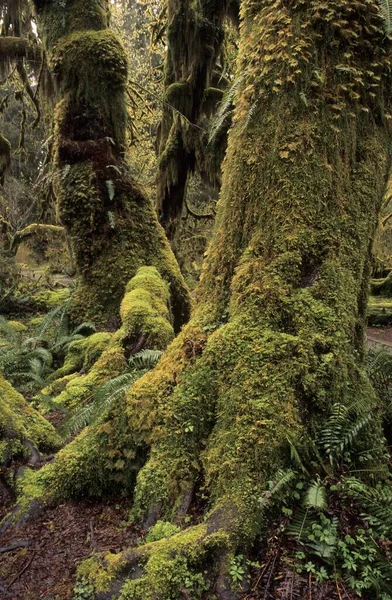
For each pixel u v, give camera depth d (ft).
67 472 8.84
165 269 20.21
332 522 6.70
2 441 10.08
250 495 6.97
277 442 7.37
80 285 19.83
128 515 8.13
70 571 6.99
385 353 12.24
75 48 19.74
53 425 12.07
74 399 12.70
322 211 8.68
